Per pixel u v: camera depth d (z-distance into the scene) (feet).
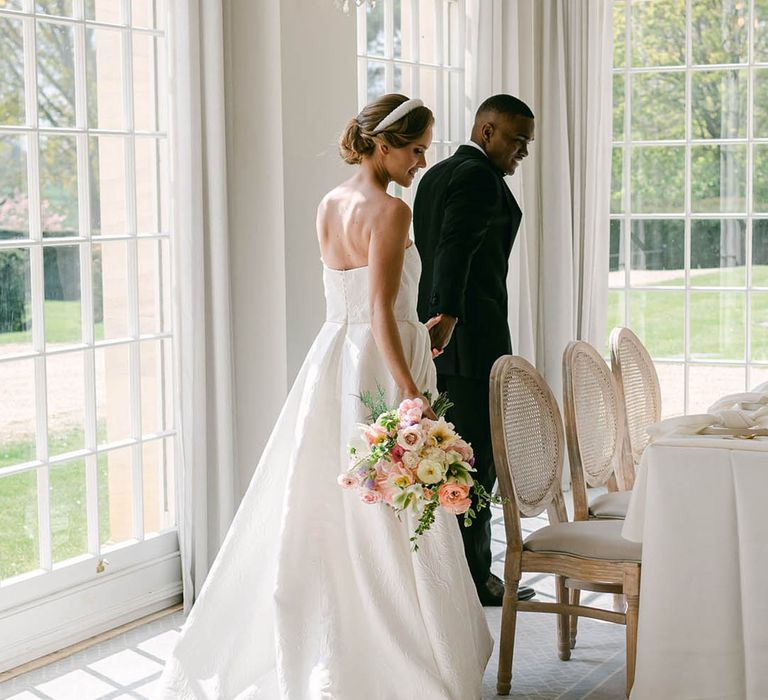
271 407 13.96
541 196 19.26
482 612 10.93
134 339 13.39
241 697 10.39
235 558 10.87
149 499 13.78
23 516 12.29
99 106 12.82
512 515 11.01
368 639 10.28
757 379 19.62
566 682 11.57
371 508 10.25
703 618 9.92
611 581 10.65
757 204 19.40
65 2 12.37
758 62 19.12
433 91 17.54
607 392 13.05
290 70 13.57
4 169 11.85
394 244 10.24
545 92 18.97
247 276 13.98
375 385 10.49
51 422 12.50
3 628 11.92
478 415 13.51
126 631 13.03
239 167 13.89
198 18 13.05
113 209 13.10
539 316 19.48
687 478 9.91
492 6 17.60
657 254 19.95
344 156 10.75
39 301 12.25
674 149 19.69
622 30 19.72
